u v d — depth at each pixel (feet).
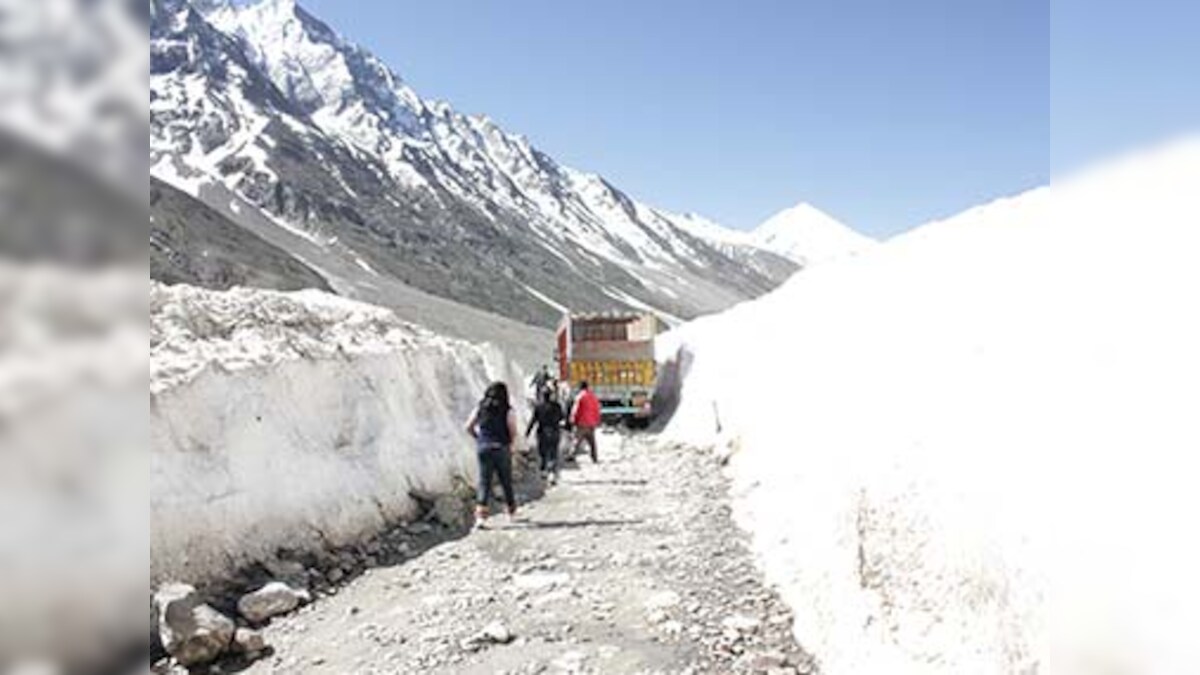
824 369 49.16
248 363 37.32
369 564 34.86
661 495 49.93
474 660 24.30
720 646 25.44
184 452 30.55
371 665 23.99
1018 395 22.38
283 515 33.88
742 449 60.54
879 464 28.63
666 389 102.37
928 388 29.99
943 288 39.34
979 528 20.77
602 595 30.40
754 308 91.81
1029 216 37.35
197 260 365.81
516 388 75.10
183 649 23.30
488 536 39.75
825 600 26.71
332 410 41.75
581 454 69.36
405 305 468.75
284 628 27.14
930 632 21.49
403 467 44.09
